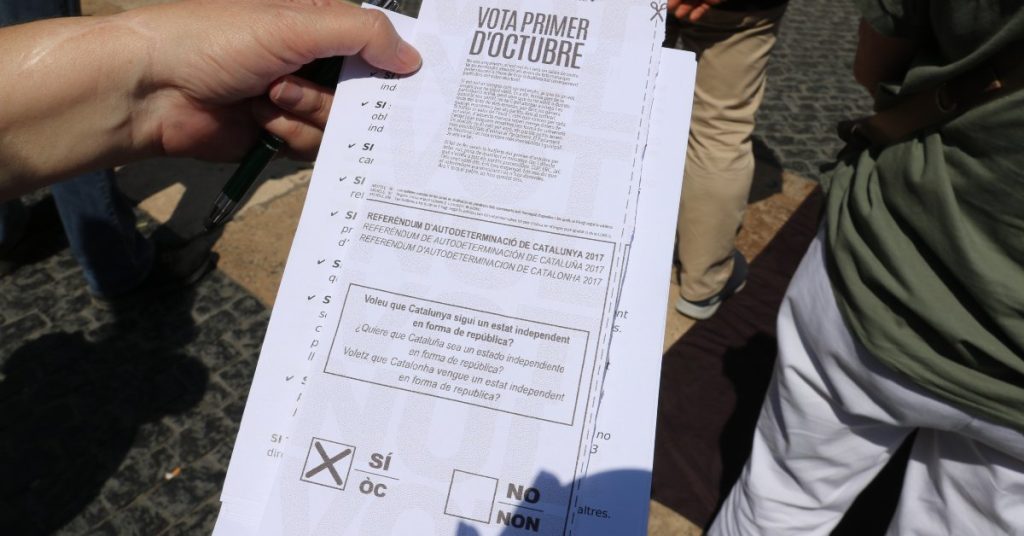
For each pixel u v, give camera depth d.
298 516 0.70
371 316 0.74
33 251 2.35
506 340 0.72
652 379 0.72
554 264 0.74
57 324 2.16
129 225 2.11
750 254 2.69
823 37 3.86
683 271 2.37
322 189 0.78
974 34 0.88
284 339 0.74
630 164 0.76
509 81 0.80
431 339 0.73
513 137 0.78
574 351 0.71
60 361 2.06
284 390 0.73
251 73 0.91
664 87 0.79
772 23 1.95
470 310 0.73
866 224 1.08
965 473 1.15
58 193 1.93
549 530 0.68
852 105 3.39
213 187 2.64
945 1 0.91
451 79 0.81
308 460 0.71
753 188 2.92
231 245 2.44
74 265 2.33
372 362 0.73
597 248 0.74
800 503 1.41
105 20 0.91
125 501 1.80
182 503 1.82
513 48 0.81
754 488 1.45
